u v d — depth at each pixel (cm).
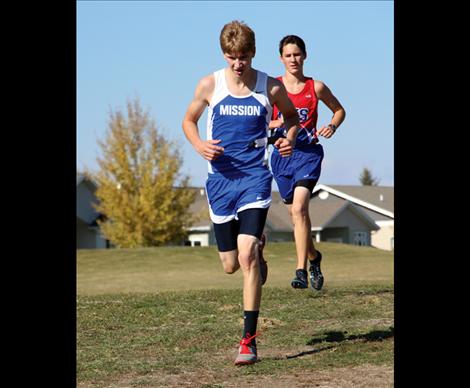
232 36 803
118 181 6988
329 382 723
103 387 723
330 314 1120
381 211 7956
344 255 4859
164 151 6931
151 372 787
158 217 6912
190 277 3838
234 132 841
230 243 864
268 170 852
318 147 1167
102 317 1133
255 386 714
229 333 997
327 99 1160
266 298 1270
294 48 1146
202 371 788
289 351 884
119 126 6944
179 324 1072
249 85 845
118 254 5116
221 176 846
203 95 845
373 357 830
